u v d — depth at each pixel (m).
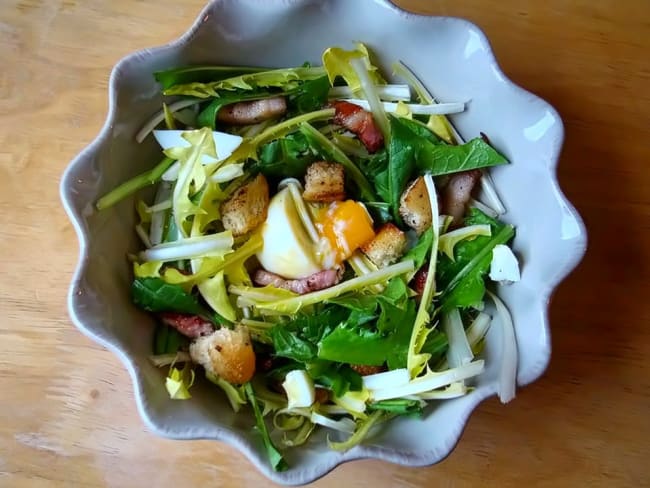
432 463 0.24
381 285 0.27
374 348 0.26
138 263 0.27
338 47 0.28
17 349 0.29
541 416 0.30
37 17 0.31
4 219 0.30
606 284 0.30
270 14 0.26
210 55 0.27
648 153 0.31
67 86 0.31
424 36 0.27
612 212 0.30
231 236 0.27
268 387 0.28
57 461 0.29
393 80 0.29
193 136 0.27
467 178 0.28
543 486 0.29
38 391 0.29
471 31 0.26
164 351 0.27
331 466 0.23
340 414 0.27
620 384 0.30
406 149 0.27
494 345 0.27
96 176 0.25
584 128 0.31
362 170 0.29
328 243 0.27
